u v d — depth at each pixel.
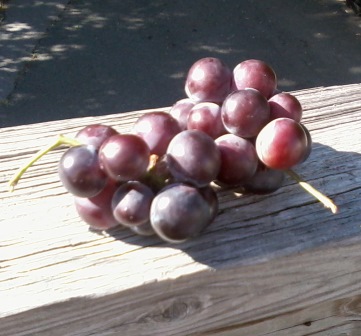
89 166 0.19
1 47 1.13
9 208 0.24
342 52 1.13
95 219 0.21
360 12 1.24
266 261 0.21
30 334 0.19
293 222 0.23
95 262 0.21
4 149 0.28
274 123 0.21
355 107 0.31
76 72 1.07
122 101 1.00
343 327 0.25
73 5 1.27
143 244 0.22
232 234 0.22
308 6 1.27
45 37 1.17
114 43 1.15
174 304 0.21
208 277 0.21
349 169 0.26
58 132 0.29
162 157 0.20
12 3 1.26
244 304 0.22
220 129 0.22
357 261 0.23
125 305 0.20
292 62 1.10
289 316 0.23
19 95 1.01
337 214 0.23
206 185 0.20
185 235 0.19
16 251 0.21
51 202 0.24
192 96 0.23
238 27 1.21
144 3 1.29
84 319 0.20
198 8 1.27
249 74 0.23
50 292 0.19
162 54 1.12
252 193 0.24
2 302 0.19
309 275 0.22
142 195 0.20
